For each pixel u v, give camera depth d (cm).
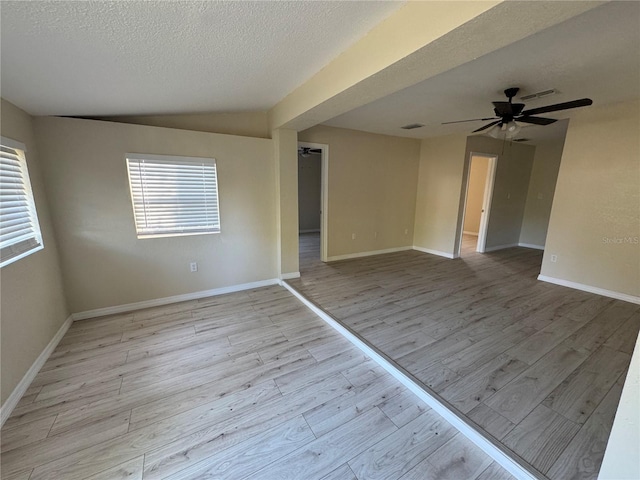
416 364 217
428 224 587
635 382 99
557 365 216
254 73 226
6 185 198
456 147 521
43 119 251
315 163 838
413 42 149
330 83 224
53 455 147
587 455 144
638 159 318
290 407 181
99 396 189
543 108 251
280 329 280
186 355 235
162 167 308
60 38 138
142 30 142
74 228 276
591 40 183
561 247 390
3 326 177
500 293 363
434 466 143
